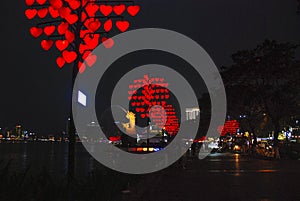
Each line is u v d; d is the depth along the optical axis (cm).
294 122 5881
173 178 2203
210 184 1900
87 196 1050
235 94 4509
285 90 4053
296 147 5625
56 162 4434
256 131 7244
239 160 4181
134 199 1339
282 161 3931
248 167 3077
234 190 1662
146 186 1731
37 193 857
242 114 5506
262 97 4203
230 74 4347
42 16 1016
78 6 998
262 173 2503
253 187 1759
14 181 841
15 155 6531
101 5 1042
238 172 2588
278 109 4284
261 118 5475
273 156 4438
